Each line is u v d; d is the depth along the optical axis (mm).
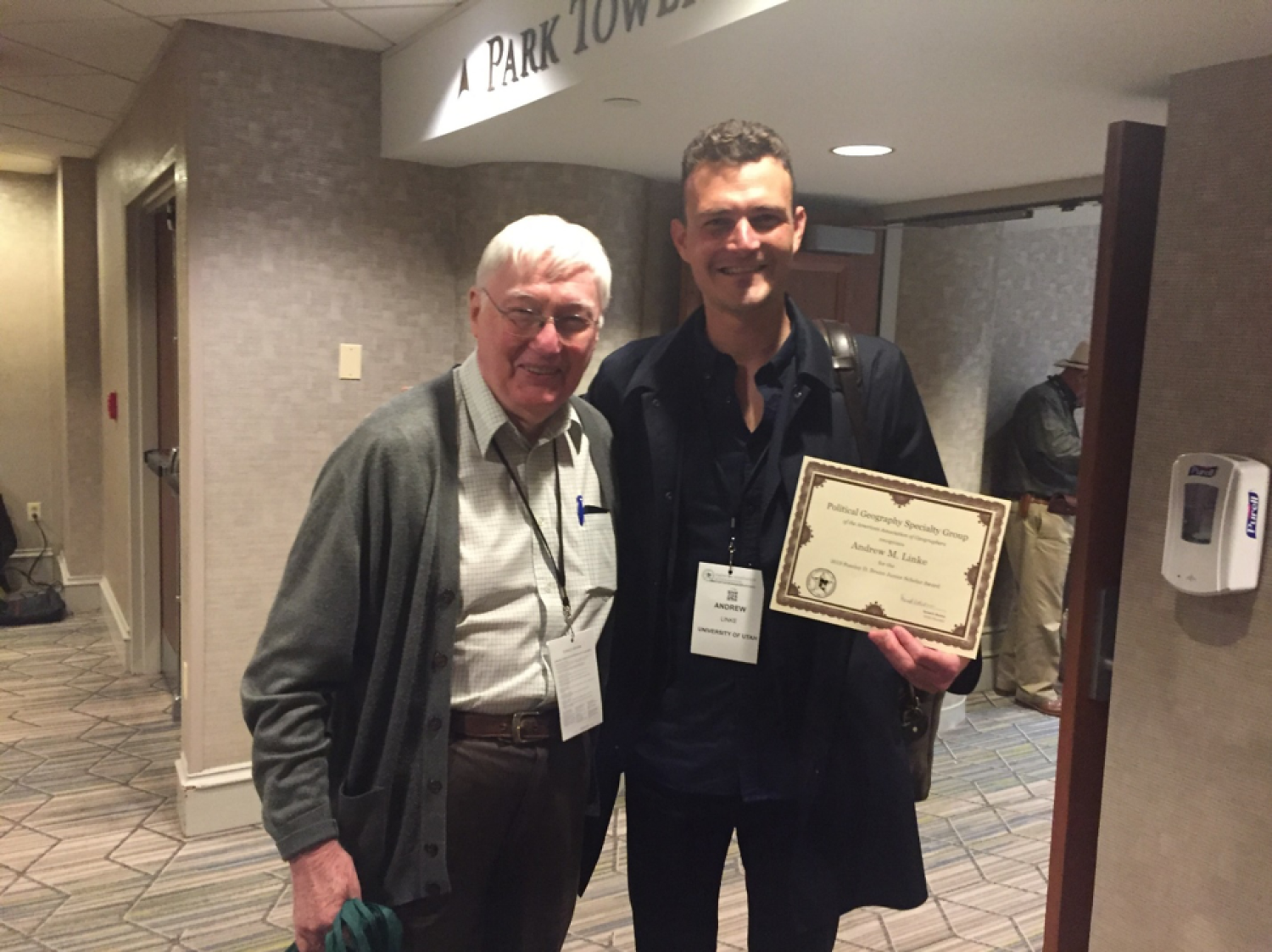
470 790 1300
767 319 1392
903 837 1460
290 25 2697
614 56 1894
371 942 1155
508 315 1237
